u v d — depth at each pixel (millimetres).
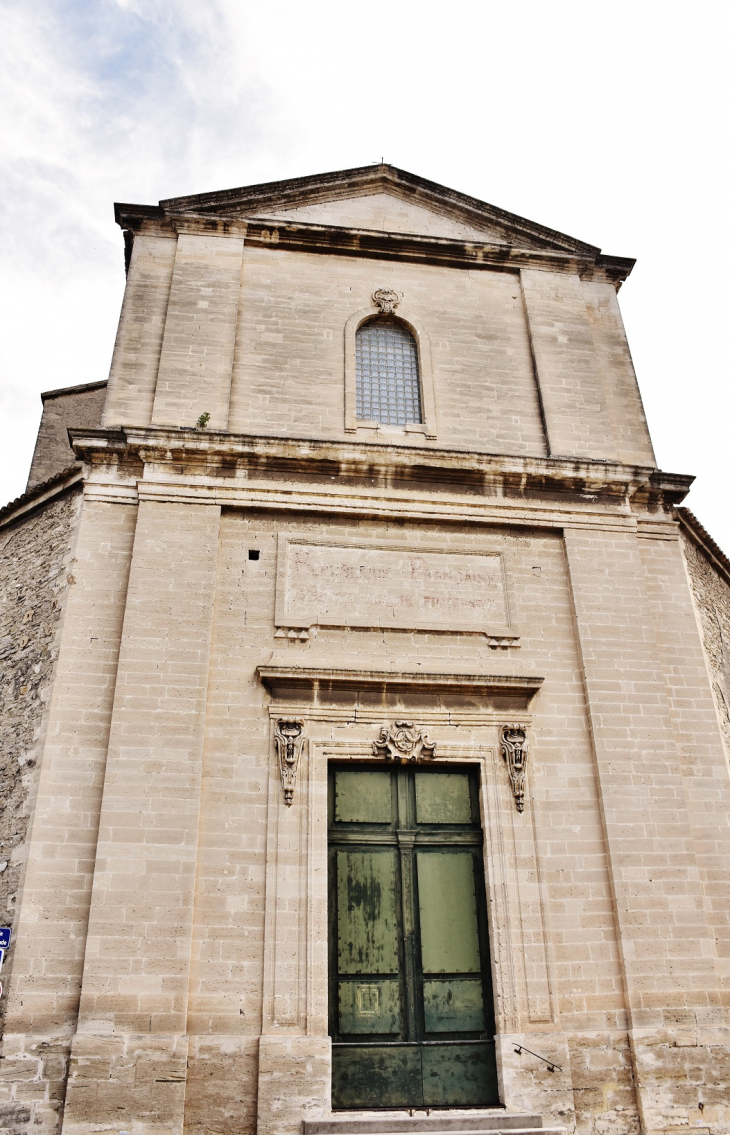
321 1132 8984
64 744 10375
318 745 10852
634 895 10609
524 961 10188
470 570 12344
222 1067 9211
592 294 15359
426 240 14797
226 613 11406
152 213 14266
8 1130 8648
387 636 11648
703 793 11594
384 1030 9969
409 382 14031
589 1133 9547
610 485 13164
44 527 12695
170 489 11922
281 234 14453
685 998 10203
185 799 10141
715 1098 9797
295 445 12297
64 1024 9102
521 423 13836
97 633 11078
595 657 11961
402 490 12555
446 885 10711
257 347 13531
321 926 9961
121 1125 8664
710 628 13844
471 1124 9297
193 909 9750
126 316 13445
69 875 9742
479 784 11180
